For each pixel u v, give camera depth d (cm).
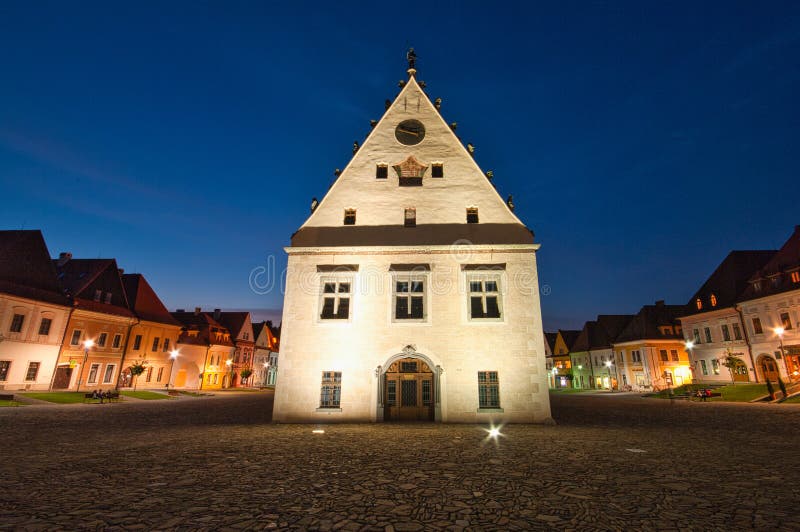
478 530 520
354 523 543
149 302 4838
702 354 4741
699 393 3472
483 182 2094
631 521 551
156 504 617
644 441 1238
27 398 2716
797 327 3647
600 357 6650
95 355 3884
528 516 571
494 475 800
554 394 5675
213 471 829
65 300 3609
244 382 6612
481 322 1850
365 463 912
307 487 713
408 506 614
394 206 2064
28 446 1119
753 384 3822
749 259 4581
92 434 1368
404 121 2205
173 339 5128
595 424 1734
